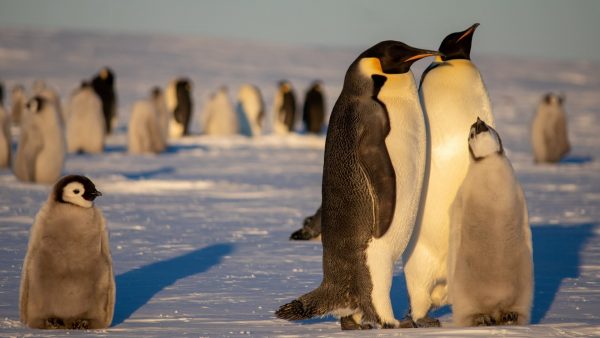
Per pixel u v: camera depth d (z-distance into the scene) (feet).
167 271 88.79
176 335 59.93
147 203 149.38
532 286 61.57
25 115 173.17
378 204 61.46
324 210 64.13
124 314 68.90
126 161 232.12
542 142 250.57
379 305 62.44
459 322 62.28
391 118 61.87
